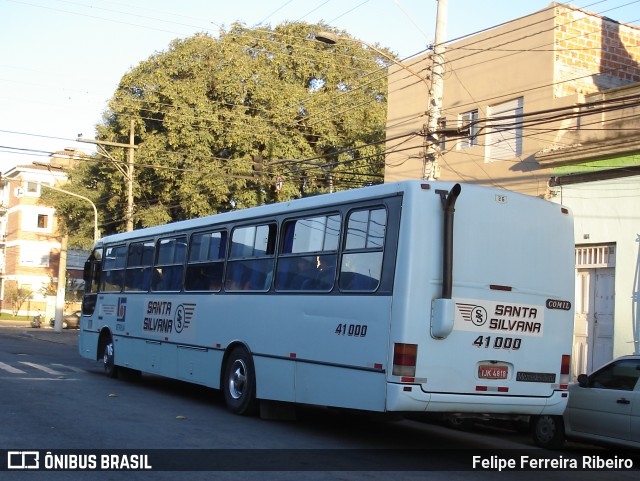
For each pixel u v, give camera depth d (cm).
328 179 3097
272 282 1095
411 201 859
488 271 894
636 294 1470
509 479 813
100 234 3775
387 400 835
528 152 1762
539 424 1082
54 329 4272
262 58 3136
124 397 1326
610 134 1595
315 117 3084
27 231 6291
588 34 1809
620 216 1521
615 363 1015
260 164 2609
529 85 1795
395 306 845
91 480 696
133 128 2948
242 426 1052
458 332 862
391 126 2230
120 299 1644
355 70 3356
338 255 960
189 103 2936
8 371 1698
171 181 3003
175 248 1426
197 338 1291
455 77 2006
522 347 909
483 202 904
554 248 955
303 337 1002
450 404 849
